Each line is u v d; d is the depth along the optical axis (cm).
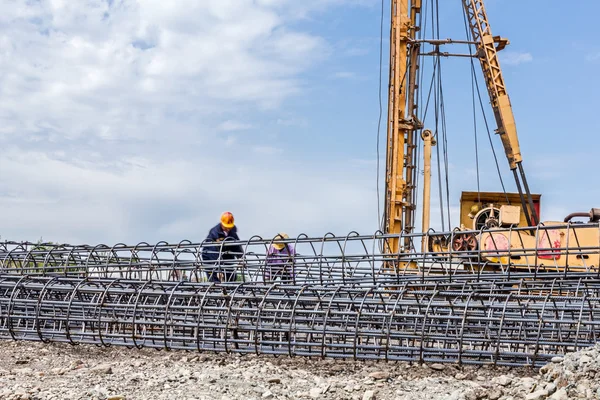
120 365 1015
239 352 1091
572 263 1920
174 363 1048
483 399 768
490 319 1006
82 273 1512
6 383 862
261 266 1412
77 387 841
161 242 1467
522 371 1013
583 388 742
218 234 1608
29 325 1353
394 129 2608
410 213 2634
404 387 885
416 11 2678
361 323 1148
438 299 1303
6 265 1619
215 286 1158
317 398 821
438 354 1063
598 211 1911
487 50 2595
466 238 1991
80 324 1388
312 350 1144
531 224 2369
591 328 1132
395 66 2619
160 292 1168
